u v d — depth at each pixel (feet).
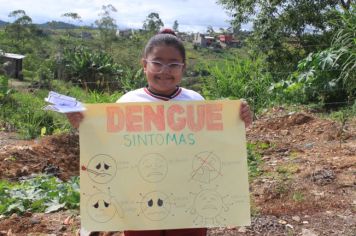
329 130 24.30
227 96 35.81
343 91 32.60
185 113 8.70
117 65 106.73
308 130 25.12
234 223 8.73
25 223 13.21
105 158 8.61
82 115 8.57
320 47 50.42
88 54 103.19
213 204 8.73
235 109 8.73
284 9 52.29
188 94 9.18
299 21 51.52
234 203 8.75
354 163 18.25
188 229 8.94
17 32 185.78
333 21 39.09
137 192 8.64
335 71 32.48
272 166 18.93
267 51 53.21
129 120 8.63
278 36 52.31
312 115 28.96
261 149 21.97
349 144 21.81
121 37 198.29
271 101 34.19
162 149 8.66
